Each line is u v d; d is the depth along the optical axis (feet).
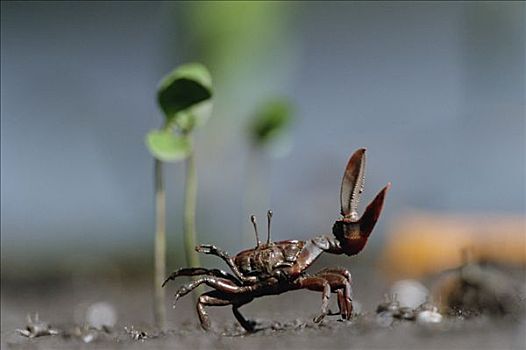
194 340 1.56
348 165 1.60
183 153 1.97
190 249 2.09
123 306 2.54
